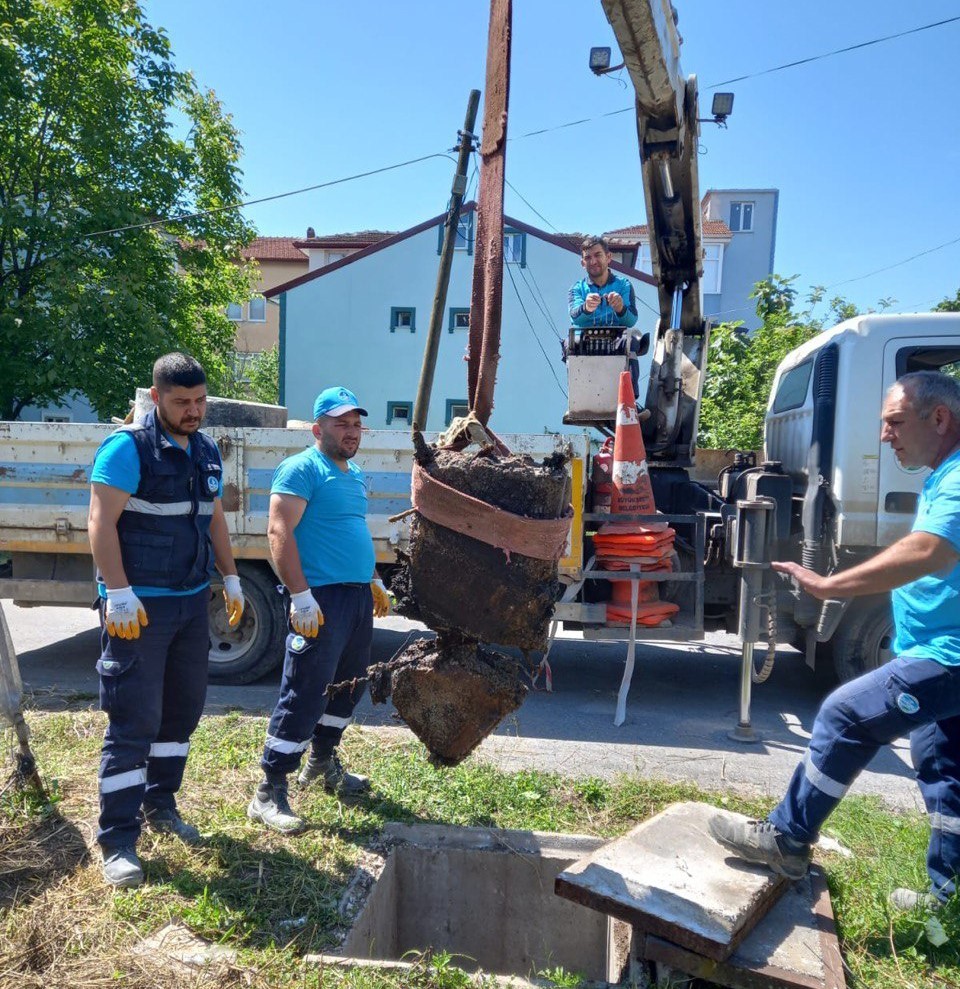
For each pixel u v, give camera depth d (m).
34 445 5.56
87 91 13.18
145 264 13.90
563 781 3.88
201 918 2.57
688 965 2.36
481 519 1.88
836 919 2.69
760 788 4.01
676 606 5.23
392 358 22.02
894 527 4.83
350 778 3.61
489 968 3.23
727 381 11.25
